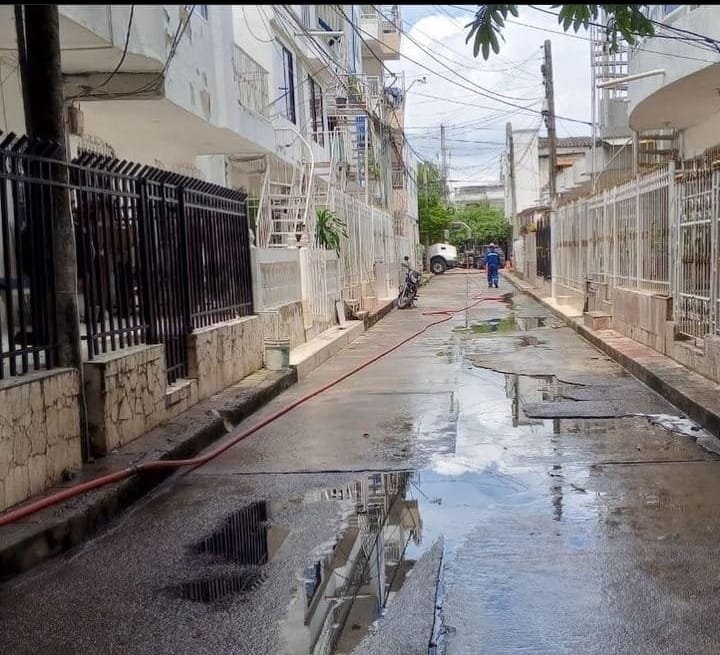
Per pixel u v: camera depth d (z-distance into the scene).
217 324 10.43
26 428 5.62
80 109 10.17
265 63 18.84
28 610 4.34
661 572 4.52
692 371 10.39
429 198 65.00
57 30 6.47
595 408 9.20
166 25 9.58
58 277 6.36
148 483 6.54
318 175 20.84
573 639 3.77
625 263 14.97
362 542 5.20
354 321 19.36
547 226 28.39
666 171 12.05
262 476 6.94
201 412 8.66
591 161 24.77
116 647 3.88
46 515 5.38
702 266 10.47
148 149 13.09
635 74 14.82
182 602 4.38
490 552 4.91
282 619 4.12
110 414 6.92
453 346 15.92
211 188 10.37
